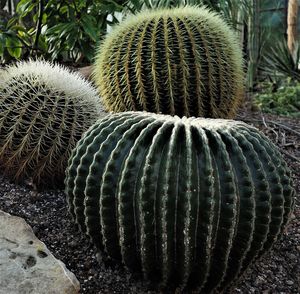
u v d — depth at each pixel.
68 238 1.75
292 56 4.85
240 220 1.32
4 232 1.52
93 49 3.83
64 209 1.97
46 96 2.02
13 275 1.35
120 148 1.38
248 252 1.39
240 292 1.56
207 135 1.37
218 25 2.49
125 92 2.48
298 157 2.73
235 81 2.53
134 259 1.42
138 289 1.50
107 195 1.38
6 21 4.53
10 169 2.12
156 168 1.31
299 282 1.65
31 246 1.47
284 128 3.21
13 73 2.10
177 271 1.38
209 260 1.34
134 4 3.77
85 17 3.68
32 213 1.93
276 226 1.39
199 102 2.43
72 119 2.06
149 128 1.39
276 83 4.47
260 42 4.66
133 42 2.41
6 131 2.02
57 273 1.37
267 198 1.33
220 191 1.30
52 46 3.86
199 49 2.38
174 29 2.38
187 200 1.27
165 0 3.78
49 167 2.08
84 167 1.45
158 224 1.31
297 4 4.96
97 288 1.51
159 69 2.38
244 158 1.33
